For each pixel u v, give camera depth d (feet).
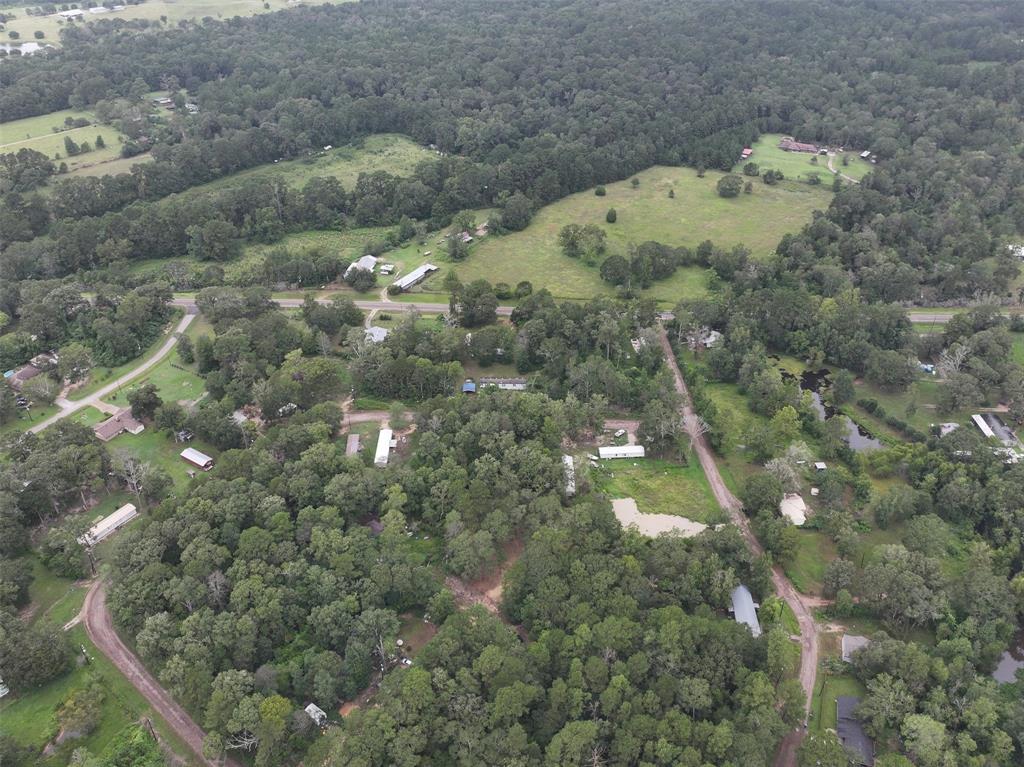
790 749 358.64
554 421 545.03
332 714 372.79
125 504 507.71
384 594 419.13
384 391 614.75
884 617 421.59
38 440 533.55
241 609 395.96
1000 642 391.45
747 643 375.04
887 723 360.28
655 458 560.61
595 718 350.23
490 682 356.59
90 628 422.41
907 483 529.04
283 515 449.06
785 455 524.93
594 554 426.10
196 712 371.76
